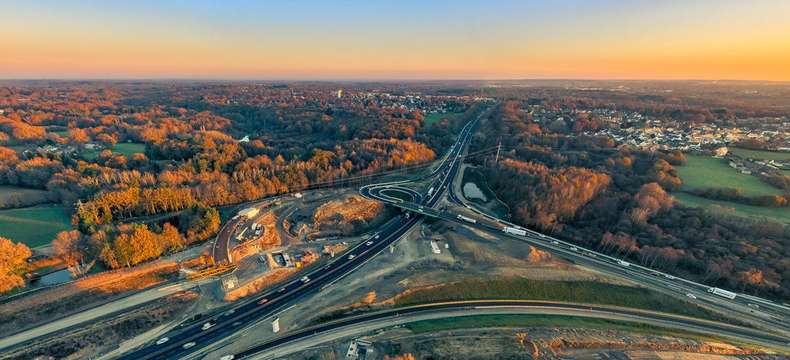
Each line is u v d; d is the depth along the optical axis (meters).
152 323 110.31
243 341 106.06
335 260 151.25
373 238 171.38
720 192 185.12
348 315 118.56
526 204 197.12
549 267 148.25
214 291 126.25
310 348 104.50
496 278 139.50
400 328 113.69
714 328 119.50
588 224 183.25
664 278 143.12
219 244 151.75
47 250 136.75
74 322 108.25
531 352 100.75
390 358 98.75
